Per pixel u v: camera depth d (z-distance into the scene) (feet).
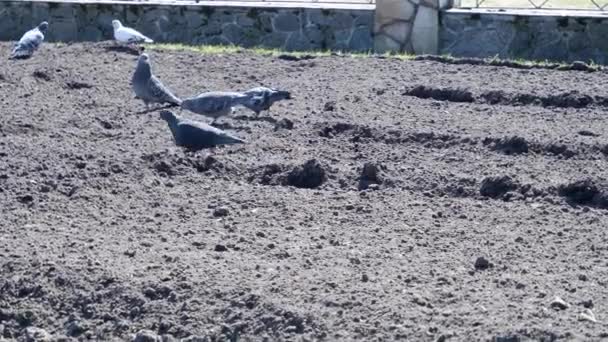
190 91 50.24
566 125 44.62
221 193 36.78
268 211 35.24
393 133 42.60
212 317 27.96
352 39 63.16
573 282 29.78
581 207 35.83
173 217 34.65
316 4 63.87
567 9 62.59
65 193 36.22
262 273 30.04
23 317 28.71
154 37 65.31
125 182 37.40
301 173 38.45
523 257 31.65
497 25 61.26
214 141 40.55
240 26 64.23
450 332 26.48
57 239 32.48
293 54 59.31
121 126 43.83
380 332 26.71
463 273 30.30
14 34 66.90
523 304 28.12
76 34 66.28
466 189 37.35
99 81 51.08
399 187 37.65
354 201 36.27
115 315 28.48
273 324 27.37
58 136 41.96
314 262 30.96
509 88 50.21
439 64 56.54
